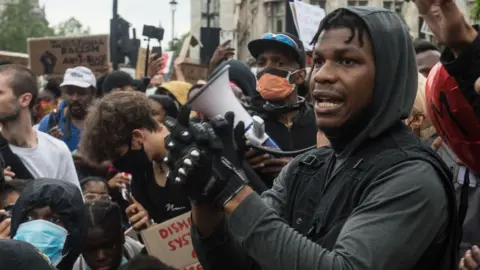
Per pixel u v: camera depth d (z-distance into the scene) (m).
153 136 3.27
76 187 2.97
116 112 3.23
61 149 4.50
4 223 3.12
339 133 2.08
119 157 3.29
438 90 2.14
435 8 2.01
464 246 3.16
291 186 2.23
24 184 3.56
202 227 2.04
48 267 1.67
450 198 2.00
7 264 1.59
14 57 11.11
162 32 9.36
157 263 2.52
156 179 3.36
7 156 4.21
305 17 6.95
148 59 9.25
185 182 1.82
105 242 3.34
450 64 2.04
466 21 2.00
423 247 1.92
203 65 9.06
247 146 1.90
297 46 4.07
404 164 1.97
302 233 2.13
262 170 3.30
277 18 34.12
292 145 4.01
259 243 1.84
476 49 2.00
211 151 1.80
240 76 4.99
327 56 2.04
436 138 3.51
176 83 6.45
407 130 2.11
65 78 6.32
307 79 4.61
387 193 1.92
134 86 7.07
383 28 2.04
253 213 1.85
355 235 1.87
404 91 2.07
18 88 4.25
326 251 1.84
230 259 2.08
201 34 10.35
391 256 1.85
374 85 2.04
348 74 2.02
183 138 1.80
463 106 2.09
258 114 4.07
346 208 2.02
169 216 3.41
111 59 11.52
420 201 1.90
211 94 2.68
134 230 3.75
